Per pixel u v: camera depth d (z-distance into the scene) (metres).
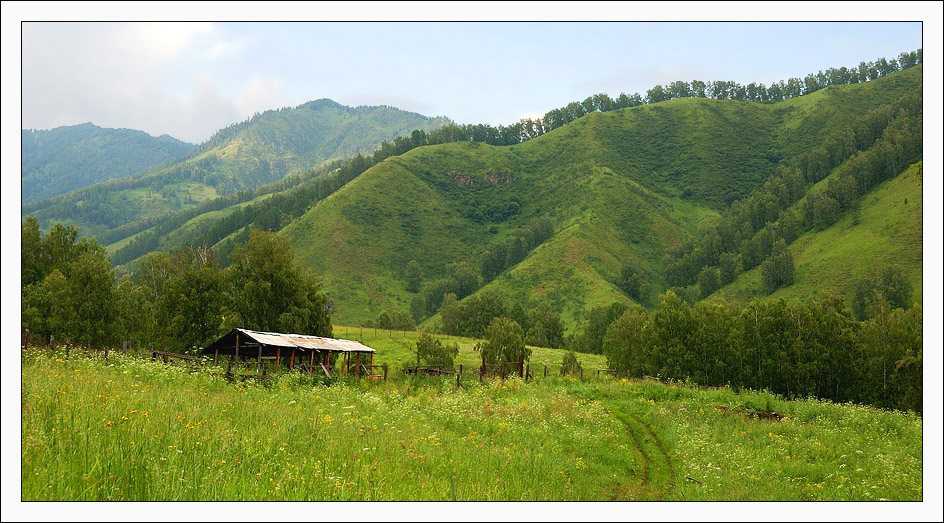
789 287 181.50
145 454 10.90
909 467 19.80
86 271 52.50
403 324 153.38
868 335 55.50
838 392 55.81
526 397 31.16
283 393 22.72
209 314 52.50
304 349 34.78
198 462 11.28
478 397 29.84
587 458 20.19
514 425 23.09
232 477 11.13
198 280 53.75
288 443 14.30
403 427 19.66
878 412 32.84
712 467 19.86
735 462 20.72
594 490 16.77
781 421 28.64
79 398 13.88
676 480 19.08
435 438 18.41
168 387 18.92
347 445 15.24
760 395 36.09
